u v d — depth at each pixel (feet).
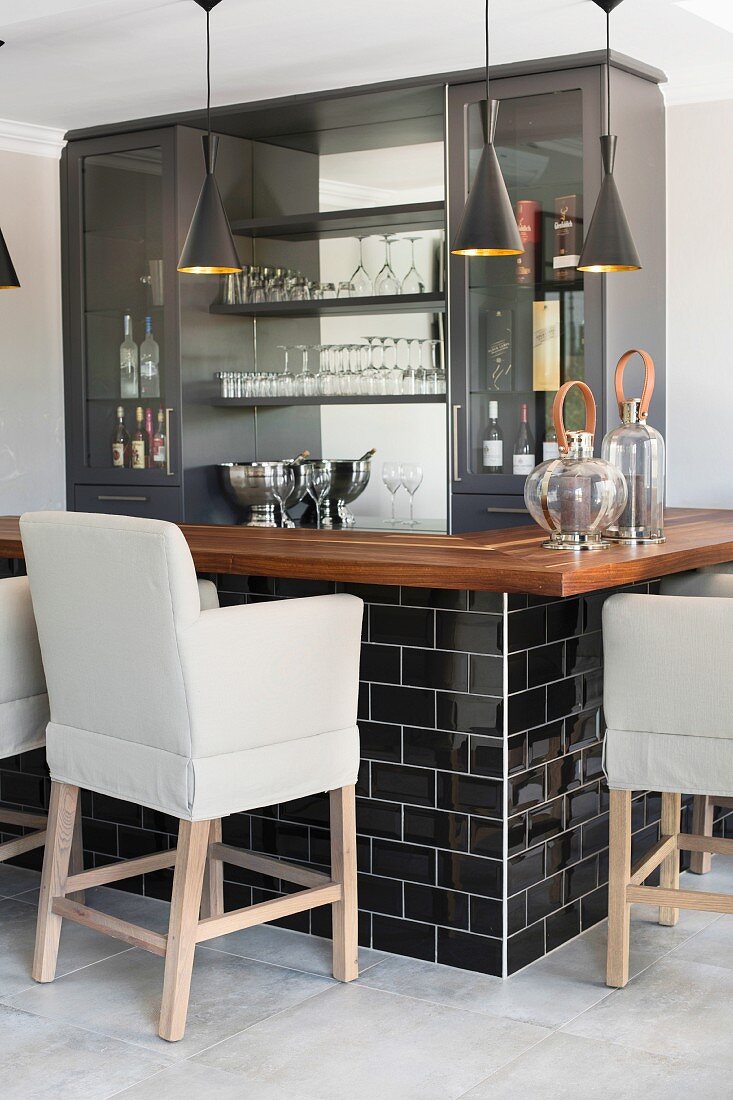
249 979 8.84
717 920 9.97
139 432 16.48
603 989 8.64
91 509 16.97
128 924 8.19
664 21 12.17
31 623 9.09
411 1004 8.42
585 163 13.43
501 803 8.71
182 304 16.03
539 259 13.88
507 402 14.28
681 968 9.00
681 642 7.97
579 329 13.67
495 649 8.64
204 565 9.20
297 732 8.11
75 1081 7.42
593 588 8.00
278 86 14.49
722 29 12.48
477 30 12.44
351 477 16.31
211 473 16.57
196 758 7.64
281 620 7.89
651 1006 8.37
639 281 14.12
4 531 10.97
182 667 7.53
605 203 11.50
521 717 8.79
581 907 9.65
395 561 8.39
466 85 14.05
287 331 16.78
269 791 7.98
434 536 10.47
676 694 8.04
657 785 8.21
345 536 10.57
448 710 8.89
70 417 17.01
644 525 9.77
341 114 15.40
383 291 15.88
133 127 16.05
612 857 8.57
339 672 8.32
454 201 14.30
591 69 13.26
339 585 9.32
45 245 16.93
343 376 15.88
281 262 16.80
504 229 10.75
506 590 7.94
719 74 13.98
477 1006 8.38
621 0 11.45
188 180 15.93
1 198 16.31
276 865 9.02
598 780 9.78
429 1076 7.44
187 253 11.99
